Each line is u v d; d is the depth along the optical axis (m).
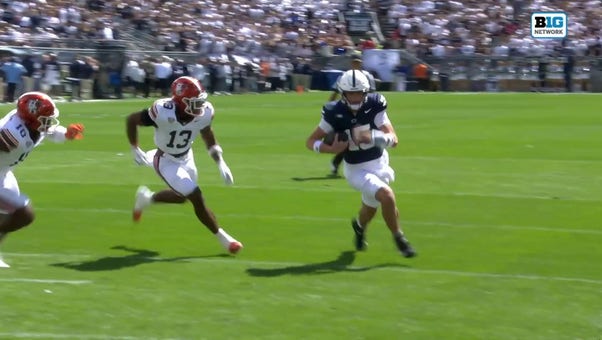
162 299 25.78
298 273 28.89
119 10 139.88
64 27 128.75
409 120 86.50
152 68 118.56
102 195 42.84
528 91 144.50
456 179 48.66
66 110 95.19
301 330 23.19
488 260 30.83
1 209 28.34
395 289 27.08
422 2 162.88
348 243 33.28
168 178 30.80
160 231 35.09
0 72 102.44
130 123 30.72
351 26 160.50
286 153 59.91
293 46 147.25
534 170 52.19
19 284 27.11
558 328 23.48
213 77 128.25
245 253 31.69
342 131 29.91
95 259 30.56
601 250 32.41
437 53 149.12
